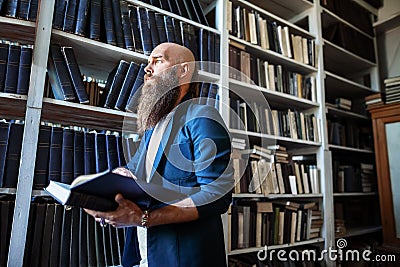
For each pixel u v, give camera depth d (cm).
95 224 109
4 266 90
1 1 99
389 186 203
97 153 113
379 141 212
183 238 72
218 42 152
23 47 103
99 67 138
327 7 228
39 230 98
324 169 193
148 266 71
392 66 264
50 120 125
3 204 94
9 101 100
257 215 157
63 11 111
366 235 232
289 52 189
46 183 101
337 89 249
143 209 63
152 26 132
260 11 180
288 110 187
